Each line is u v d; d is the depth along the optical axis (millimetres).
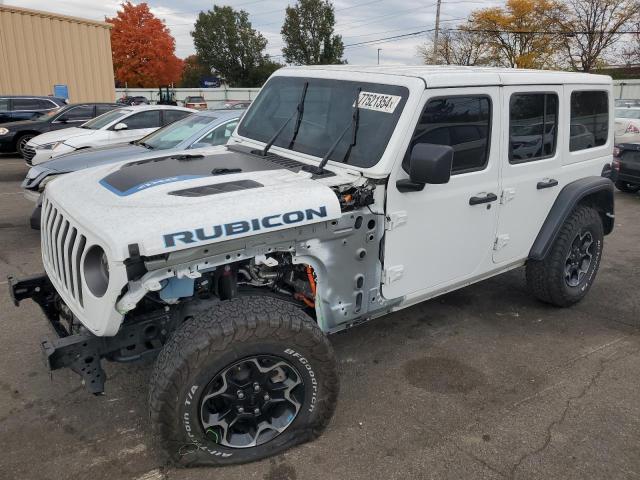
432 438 2943
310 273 2889
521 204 3852
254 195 2572
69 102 19266
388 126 2965
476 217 3531
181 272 2348
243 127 3973
